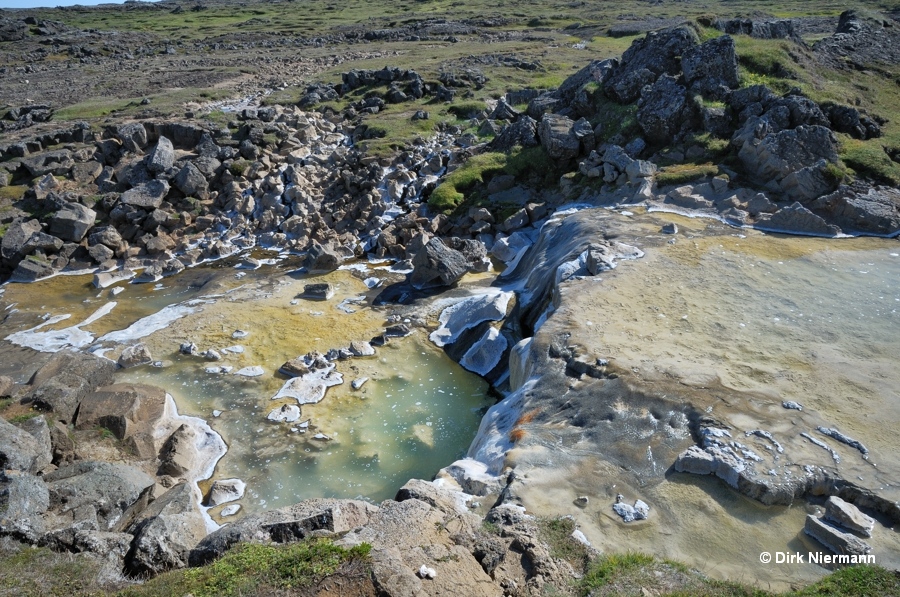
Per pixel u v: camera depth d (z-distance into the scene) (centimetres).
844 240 1755
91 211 2258
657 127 2211
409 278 1970
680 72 2364
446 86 3406
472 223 2225
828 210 1844
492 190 2314
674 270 1580
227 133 2786
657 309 1407
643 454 1022
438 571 764
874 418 1061
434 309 1805
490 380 1532
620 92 2380
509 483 989
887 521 896
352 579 718
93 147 2650
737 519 909
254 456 1305
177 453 1259
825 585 781
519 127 2498
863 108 2273
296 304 1856
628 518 912
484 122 2831
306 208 2381
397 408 1442
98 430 1288
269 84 3759
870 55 2680
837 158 1939
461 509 933
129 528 1029
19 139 2753
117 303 1920
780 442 1007
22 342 1711
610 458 1021
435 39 5169
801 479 940
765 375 1175
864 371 1184
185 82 3897
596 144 2323
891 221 1775
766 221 1841
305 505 922
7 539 870
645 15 5944
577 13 6372
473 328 1659
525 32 5375
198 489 1223
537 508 933
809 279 1537
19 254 2123
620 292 1475
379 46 4934
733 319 1368
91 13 8394
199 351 1633
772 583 809
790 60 2441
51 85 3950
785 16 4984
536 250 1938
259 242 2275
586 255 1666
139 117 3080
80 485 1048
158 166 2459
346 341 1675
